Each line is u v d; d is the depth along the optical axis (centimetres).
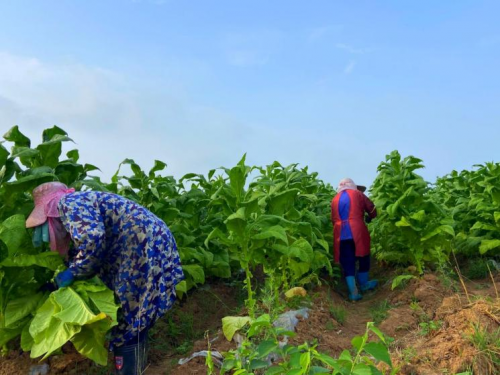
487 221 802
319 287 671
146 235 402
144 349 416
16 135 438
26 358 432
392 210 657
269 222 496
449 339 412
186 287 605
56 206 392
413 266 720
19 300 420
